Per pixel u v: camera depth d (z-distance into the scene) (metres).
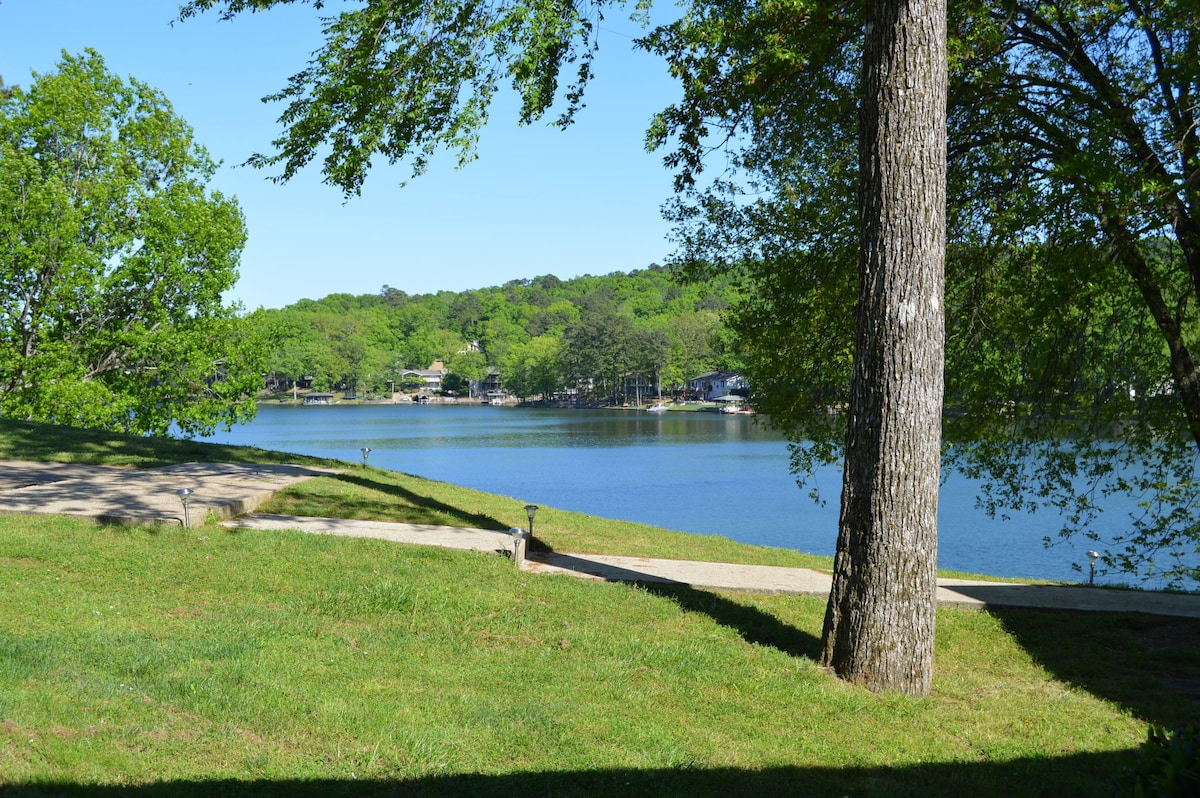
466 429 102.50
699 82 11.51
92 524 11.03
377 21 11.42
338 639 8.00
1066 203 12.29
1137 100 12.31
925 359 8.12
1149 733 3.64
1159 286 13.19
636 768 5.64
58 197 27.67
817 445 16.36
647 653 8.37
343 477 17.30
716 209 16.08
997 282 14.35
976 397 15.22
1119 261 13.12
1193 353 14.22
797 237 15.14
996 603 11.69
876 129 8.16
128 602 8.55
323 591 9.45
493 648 8.30
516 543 11.62
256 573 9.84
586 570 12.02
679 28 11.71
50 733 5.16
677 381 151.88
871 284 8.24
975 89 12.44
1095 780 6.12
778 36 11.15
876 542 8.16
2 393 28.05
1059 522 34.25
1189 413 13.34
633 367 149.62
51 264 28.38
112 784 4.69
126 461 16.67
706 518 36.06
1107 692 8.50
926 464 8.14
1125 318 15.09
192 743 5.39
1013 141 13.38
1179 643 10.38
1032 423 15.77
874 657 8.10
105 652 6.81
